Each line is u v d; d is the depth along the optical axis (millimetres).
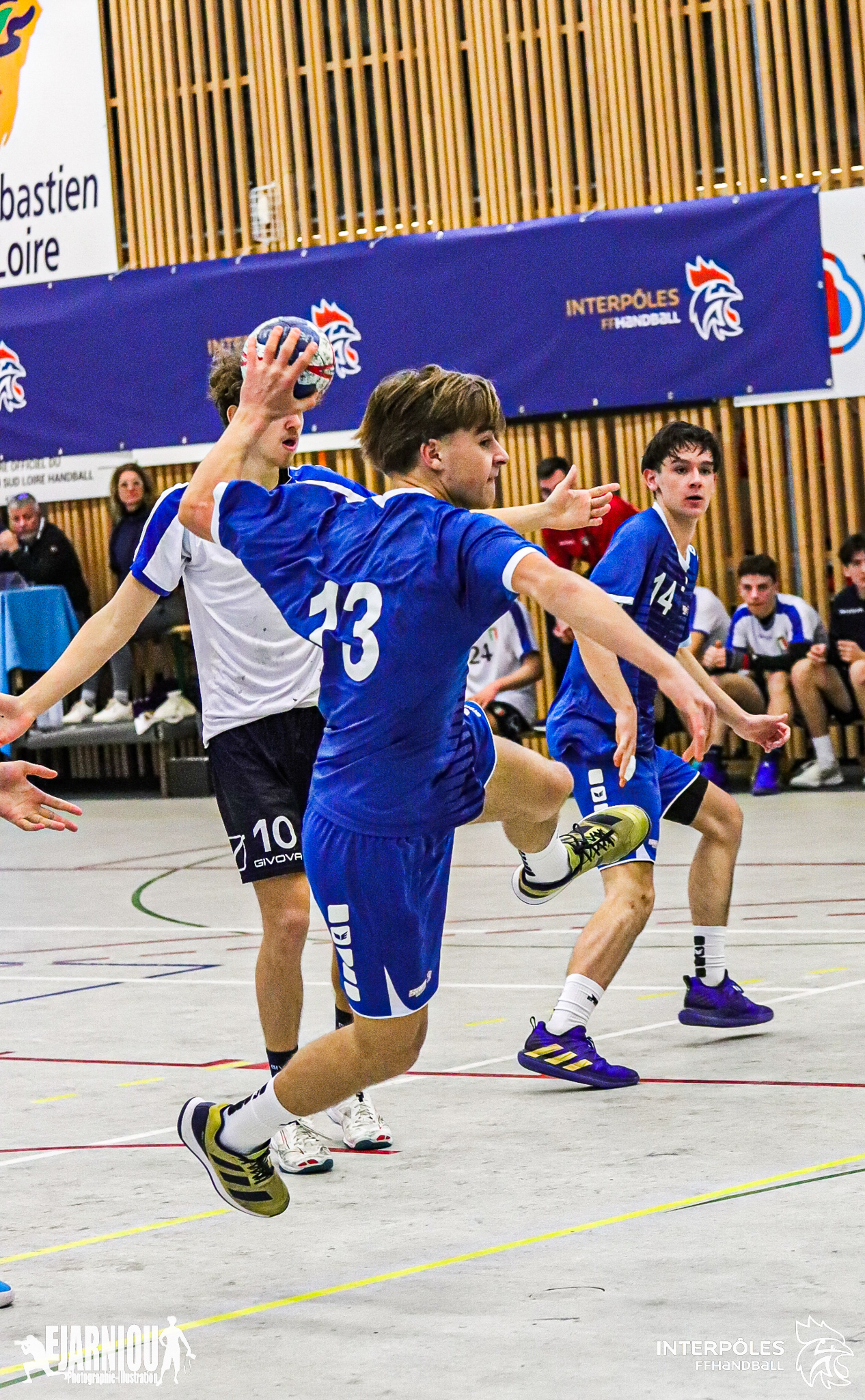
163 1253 3441
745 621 12109
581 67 13422
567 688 5207
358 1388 2635
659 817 5070
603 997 5996
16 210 15211
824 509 12844
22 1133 4508
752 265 12688
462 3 13719
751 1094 4496
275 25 14352
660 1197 3602
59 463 15227
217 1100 4727
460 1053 5230
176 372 14695
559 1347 2750
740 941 6836
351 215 14289
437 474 3105
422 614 2926
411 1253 3338
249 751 4316
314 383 3648
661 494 5121
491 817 3611
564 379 13344
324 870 3143
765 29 12727
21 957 7586
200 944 7664
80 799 14930
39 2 14961
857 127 12617
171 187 14930
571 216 13219
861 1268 3043
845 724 12141
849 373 12523
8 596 13758
